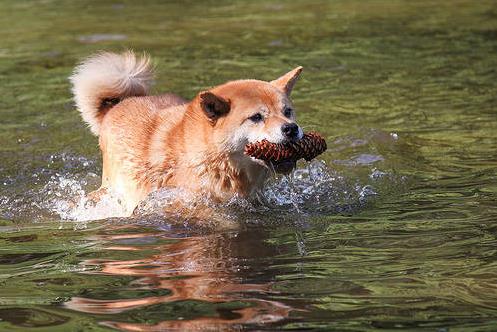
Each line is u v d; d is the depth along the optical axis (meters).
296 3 27.62
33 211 11.77
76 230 10.80
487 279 8.37
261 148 10.50
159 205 11.27
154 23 24.67
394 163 13.11
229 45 21.42
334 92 17.16
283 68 18.88
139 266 9.18
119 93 13.09
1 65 20.08
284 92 11.38
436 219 10.50
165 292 8.30
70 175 13.20
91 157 13.98
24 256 9.73
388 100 16.52
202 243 9.99
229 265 9.12
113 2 28.80
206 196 11.31
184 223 10.85
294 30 23.11
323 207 11.39
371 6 26.53
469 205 10.98
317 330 7.25
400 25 23.33
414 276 8.53
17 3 29.16
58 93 17.48
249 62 19.50
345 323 7.39
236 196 11.43
